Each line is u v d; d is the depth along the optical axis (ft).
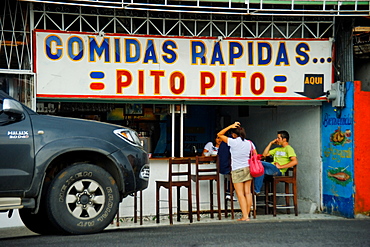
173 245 19.51
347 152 34.14
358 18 36.29
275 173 33.53
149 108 40.57
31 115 21.52
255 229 24.95
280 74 34.53
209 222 30.96
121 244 19.47
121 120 39.75
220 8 30.78
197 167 31.73
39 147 20.97
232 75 33.96
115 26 32.96
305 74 34.76
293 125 38.96
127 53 32.73
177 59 33.40
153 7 31.73
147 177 23.70
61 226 21.17
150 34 33.65
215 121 46.01
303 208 37.55
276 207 34.58
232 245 19.70
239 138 30.83
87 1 29.84
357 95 34.04
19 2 31.37
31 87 31.40
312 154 37.06
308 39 34.83
